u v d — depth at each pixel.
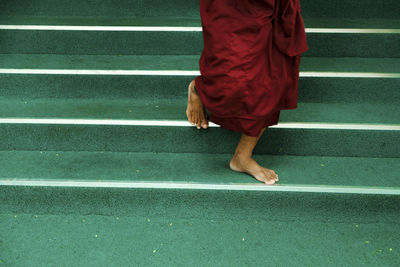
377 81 2.24
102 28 2.50
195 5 2.78
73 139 2.16
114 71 2.28
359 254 1.78
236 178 1.96
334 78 2.25
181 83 2.31
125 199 1.97
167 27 2.50
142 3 2.78
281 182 1.92
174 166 2.06
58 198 1.97
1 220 1.97
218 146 2.16
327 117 2.13
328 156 2.16
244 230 1.93
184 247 1.82
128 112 2.18
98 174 1.98
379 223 1.97
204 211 1.99
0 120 2.08
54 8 2.79
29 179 1.93
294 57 1.72
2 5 2.77
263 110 1.75
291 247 1.82
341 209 1.95
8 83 2.31
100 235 1.89
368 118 2.12
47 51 2.56
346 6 2.72
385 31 2.43
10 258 1.74
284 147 2.15
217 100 1.77
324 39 2.47
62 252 1.78
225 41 1.61
